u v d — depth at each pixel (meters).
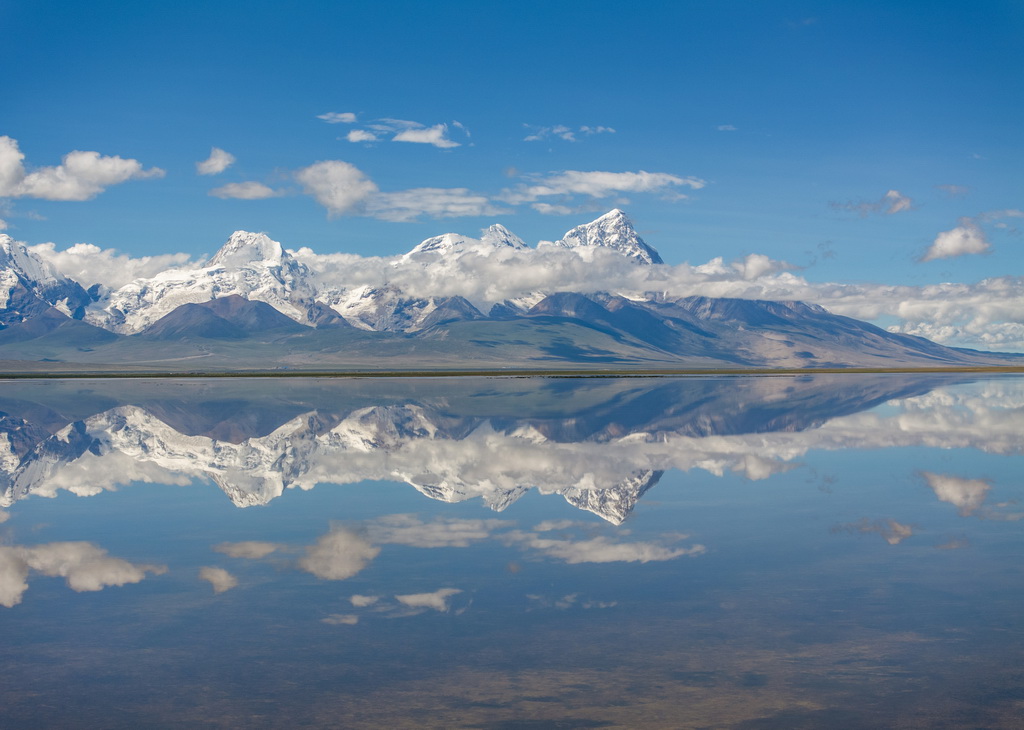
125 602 19.69
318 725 13.29
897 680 14.84
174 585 21.14
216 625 17.98
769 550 24.28
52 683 14.98
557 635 17.14
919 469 41.22
